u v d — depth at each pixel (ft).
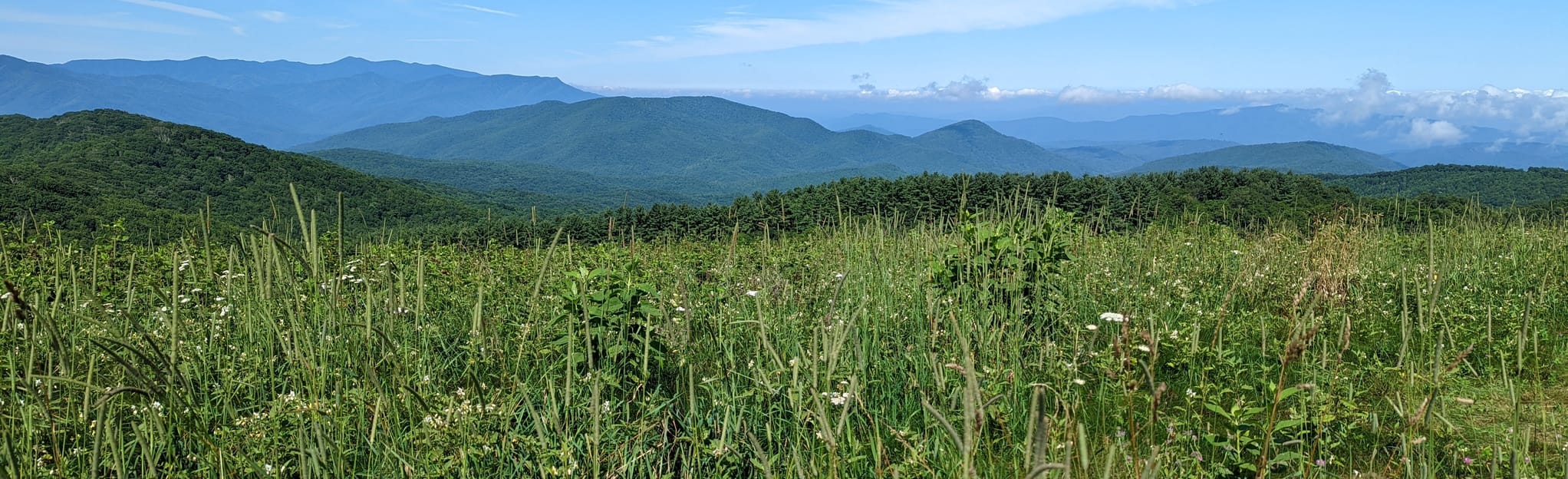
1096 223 34.22
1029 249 21.76
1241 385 15.47
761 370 14.38
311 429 12.01
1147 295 23.29
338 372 12.56
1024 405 14.47
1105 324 20.52
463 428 11.50
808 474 11.44
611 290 16.62
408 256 27.73
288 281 13.26
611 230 28.60
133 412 11.89
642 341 16.01
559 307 17.39
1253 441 12.19
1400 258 29.37
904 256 25.00
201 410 12.16
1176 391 16.24
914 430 14.11
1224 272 28.02
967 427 7.48
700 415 13.88
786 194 142.41
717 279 25.30
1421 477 10.92
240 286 16.69
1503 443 13.10
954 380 14.76
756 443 10.70
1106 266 26.91
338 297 13.42
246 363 14.29
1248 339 20.03
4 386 10.48
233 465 11.01
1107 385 15.16
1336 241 26.73
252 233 12.31
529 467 11.74
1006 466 12.21
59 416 11.34
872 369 16.46
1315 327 10.18
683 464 12.55
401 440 11.71
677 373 17.04
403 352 14.11
